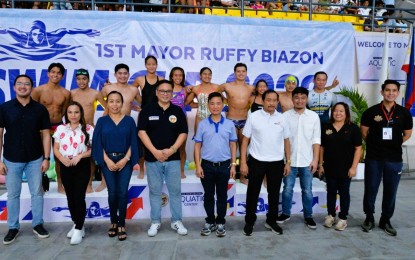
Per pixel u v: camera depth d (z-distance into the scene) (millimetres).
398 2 10422
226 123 3477
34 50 5277
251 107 4559
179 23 5516
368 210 3697
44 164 3480
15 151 3346
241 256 3098
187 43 5555
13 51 5242
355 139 3557
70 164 3264
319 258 3070
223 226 3525
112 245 3309
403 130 3590
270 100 3416
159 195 3543
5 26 5191
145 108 3457
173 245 3314
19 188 3436
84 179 3355
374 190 3641
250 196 3549
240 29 5648
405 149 6500
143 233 3598
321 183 4551
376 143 3580
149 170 3475
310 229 3750
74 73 5398
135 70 5500
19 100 3354
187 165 4965
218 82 5691
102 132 3338
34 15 5246
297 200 4203
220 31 5605
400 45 6223
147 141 3396
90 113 4422
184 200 4078
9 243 3338
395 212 4305
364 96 6207
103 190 4129
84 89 4402
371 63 6125
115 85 4508
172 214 3613
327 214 4176
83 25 5336
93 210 3926
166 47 5520
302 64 5871
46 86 4195
